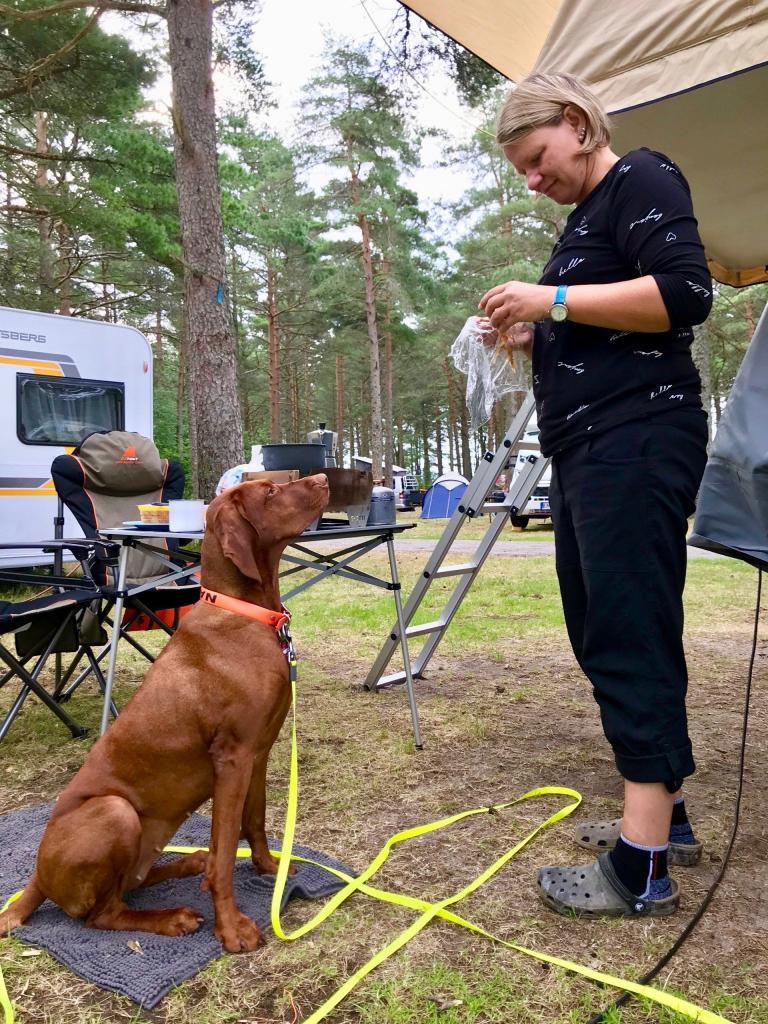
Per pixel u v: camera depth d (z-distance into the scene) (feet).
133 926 6.66
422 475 195.11
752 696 14.53
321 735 12.39
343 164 75.77
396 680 15.53
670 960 6.24
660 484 6.59
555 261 7.20
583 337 6.96
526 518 58.95
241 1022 5.60
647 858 6.88
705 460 6.89
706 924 6.79
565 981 5.99
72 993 5.91
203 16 29.14
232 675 6.58
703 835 8.63
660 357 6.70
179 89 28.96
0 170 50.88
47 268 59.06
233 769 6.55
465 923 6.77
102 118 44.62
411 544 47.67
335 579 32.07
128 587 12.19
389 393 110.11
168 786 6.63
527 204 71.67
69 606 11.57
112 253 63.00
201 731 6.54
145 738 6.57
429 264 90.12
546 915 7.01
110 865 6.40
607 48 8.18
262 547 7.01
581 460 6.93
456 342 9.12
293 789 8.06
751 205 13.75
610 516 6.70
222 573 7.00
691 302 6.17
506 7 12.43
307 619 23.11
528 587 28.66
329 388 134.92
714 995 5.79
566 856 8.18
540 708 13.91
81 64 40.60
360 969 6.18
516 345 8.40
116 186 48.08
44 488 27.35
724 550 7.38
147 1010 5.69
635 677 6.73
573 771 10.80
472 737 12.25
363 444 159.84
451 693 14.94
